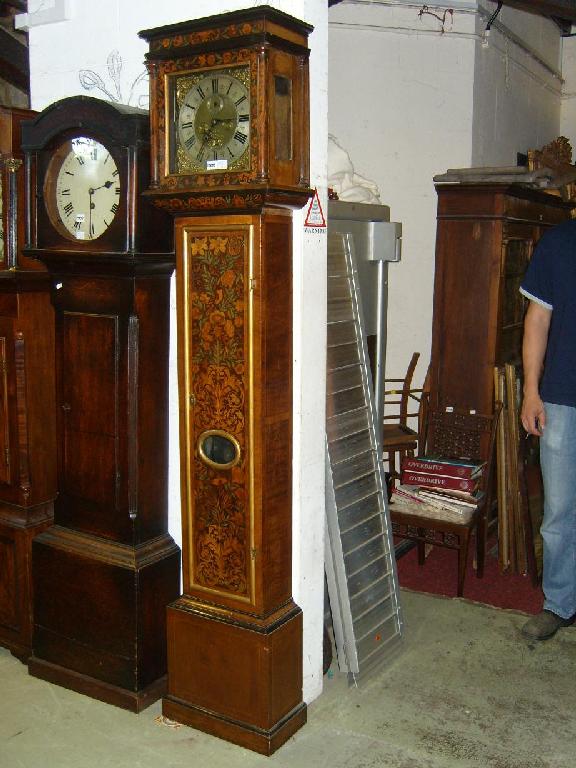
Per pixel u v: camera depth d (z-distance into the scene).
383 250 2.90
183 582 2.37
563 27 6.07
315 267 2.26
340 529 2.53
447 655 2.78
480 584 3.48
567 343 2.74
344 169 3.43
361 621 2.60
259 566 2.19
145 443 2.37
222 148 2.02
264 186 1.93
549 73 5.91
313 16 2.13
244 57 1.93
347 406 2.66
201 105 2.04
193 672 2.33
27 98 4.45
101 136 2.20
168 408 2.44
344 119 4.56
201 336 2.19
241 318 2.10
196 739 2.29
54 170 2.33
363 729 2.34
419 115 4.55
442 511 3.34
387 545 2.80
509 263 3.87
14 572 2.65
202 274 2.15
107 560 2.39
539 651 2.81
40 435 2.61
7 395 2.56
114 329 2.31
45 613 2.57
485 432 3.67
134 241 2.19
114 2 2.47
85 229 2.30
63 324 2.43
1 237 2.48
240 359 2.12
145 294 2.29
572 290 2.72
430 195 4.62
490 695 2.53
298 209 2.15
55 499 2.58
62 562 2.50
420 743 2.28
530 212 3.97
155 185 2.14
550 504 2.83
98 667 2.47
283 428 2.21
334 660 2.77
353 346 2.72
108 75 2.54
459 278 3.74
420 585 3.45
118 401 2.34
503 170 3.67
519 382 3.77
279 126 2.00
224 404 2.17
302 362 2.24
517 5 4.37
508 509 3.59
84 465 2.46
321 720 2.38
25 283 2.47
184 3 2.33
